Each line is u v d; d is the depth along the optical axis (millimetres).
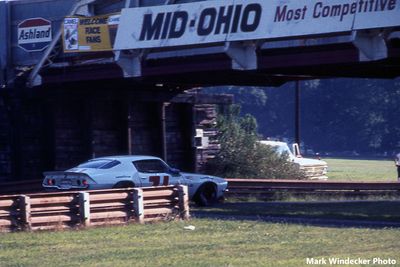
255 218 57281
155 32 77625
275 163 109875
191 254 38250
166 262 35688
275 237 44688
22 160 94125
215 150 109750
